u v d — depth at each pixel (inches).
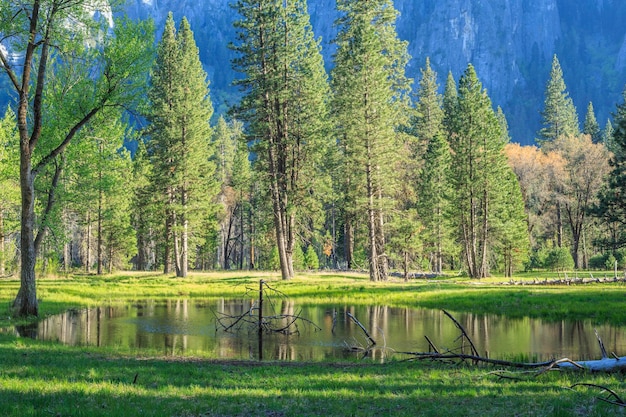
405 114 2869.1
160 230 2365.9
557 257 2684.5
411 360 633.0
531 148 3809.1
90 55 963.3
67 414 314.5
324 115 2207.2
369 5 2434.8
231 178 3609.7
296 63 2102.6
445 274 2549.2
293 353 692.7
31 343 641.0
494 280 2059.5
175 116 2145.7
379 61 2000.5
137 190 2522.1
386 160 2005.4
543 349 727.1
